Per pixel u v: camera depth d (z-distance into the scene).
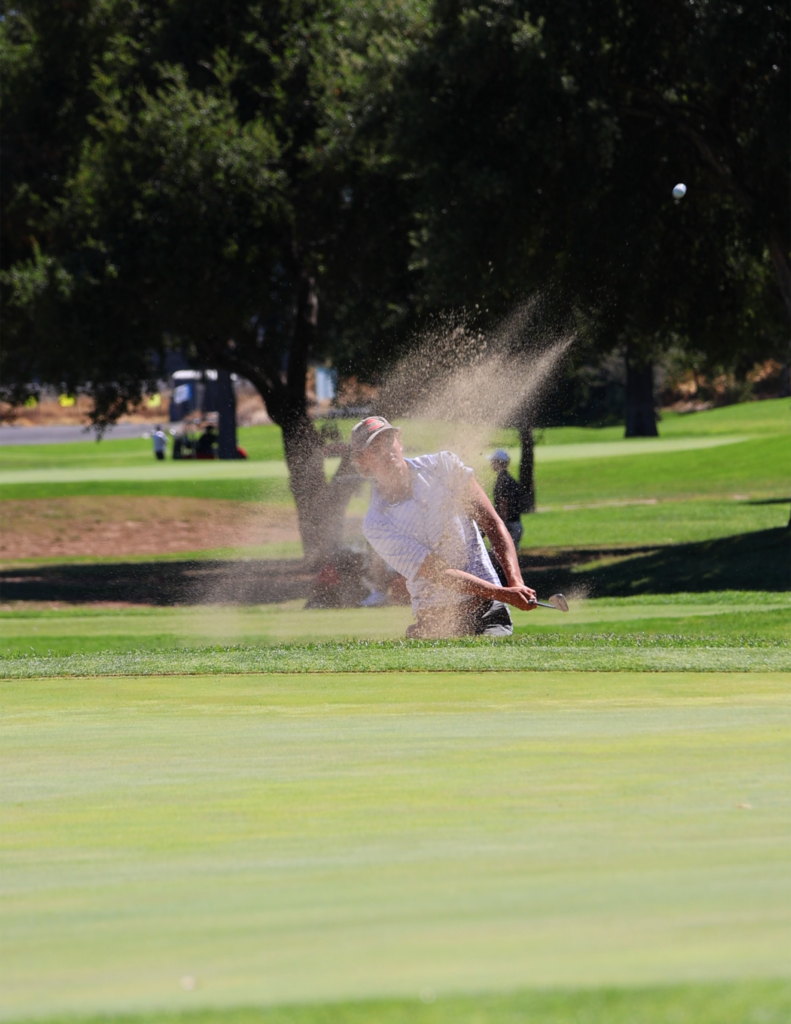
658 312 69.88
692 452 139.12
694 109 59.66
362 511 79.25
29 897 6.61
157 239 64.19
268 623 38.81
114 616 47.06
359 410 62.56
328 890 6.45
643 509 101.69
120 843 8.06
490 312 58.38
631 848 7.28
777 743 11.56
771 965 4.47
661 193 62.38
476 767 10.53
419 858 7.22
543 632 33.19
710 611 37.66
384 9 63.34
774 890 6.03
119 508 105.44
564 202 59.03
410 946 5.02
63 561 87.06
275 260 70.56
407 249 71.12
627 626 35.06
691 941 4.94
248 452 175.00
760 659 19.75
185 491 112.38
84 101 72.62
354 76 62.59
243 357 76.94
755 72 55.94
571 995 4.08
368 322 68.81
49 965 5.04
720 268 70.75
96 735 13.27
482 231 57.06
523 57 53.25
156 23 71.69
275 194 66.62
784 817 8.19
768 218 58.12
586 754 11.06
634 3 55.84
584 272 59.38
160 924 5.79
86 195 65.88
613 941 4.97
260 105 71.44
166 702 16.05
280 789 9.82
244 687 17.39
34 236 75.81
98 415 70.81
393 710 14.74
